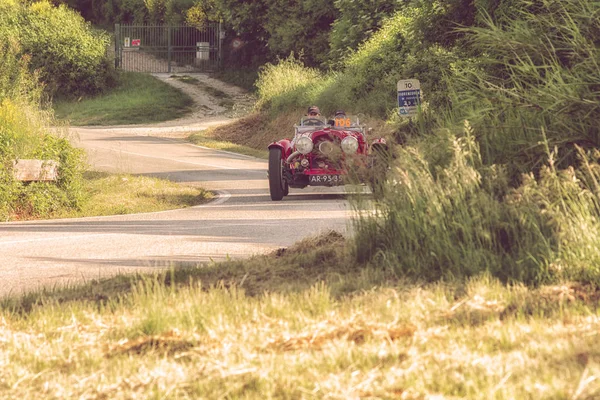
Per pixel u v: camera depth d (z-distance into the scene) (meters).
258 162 51.94
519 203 12.05
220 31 107.38
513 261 11.30
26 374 8.05
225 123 79.56
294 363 7.73
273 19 92.44
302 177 30.48
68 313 10.41
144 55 115.25
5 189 27.58
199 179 41.41
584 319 8.70
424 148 14.30
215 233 20.80
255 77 100.75
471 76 16.59
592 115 13.77
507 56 15.91
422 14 37.41
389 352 7.92
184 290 10.88
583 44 14.62
